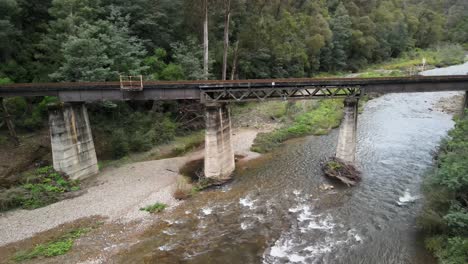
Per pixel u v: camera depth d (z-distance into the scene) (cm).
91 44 2838
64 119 2453
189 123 4056
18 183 2345
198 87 2497
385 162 2925
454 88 2903
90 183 2594
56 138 2444
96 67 2914
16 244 1777
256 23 5072
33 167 2645
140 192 2430
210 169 2609
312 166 2922
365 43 8825
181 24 4606
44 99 3117
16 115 3064
